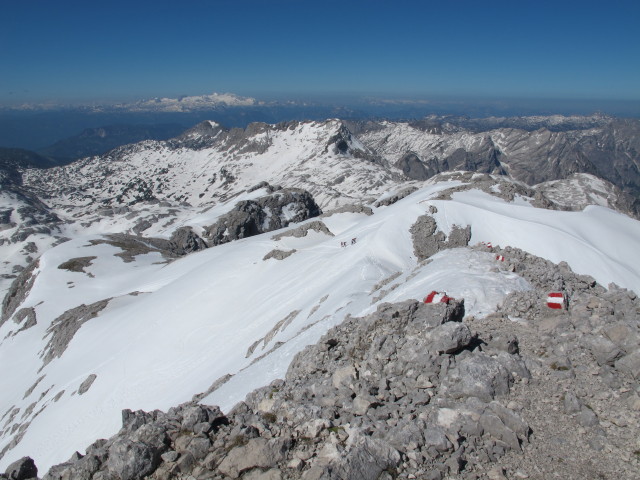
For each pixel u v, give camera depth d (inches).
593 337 691.4
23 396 2849.4
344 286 1996.8
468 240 2596.0
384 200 4835.1
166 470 531.5
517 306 922.1
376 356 721.6
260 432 587.2
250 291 2699.3
